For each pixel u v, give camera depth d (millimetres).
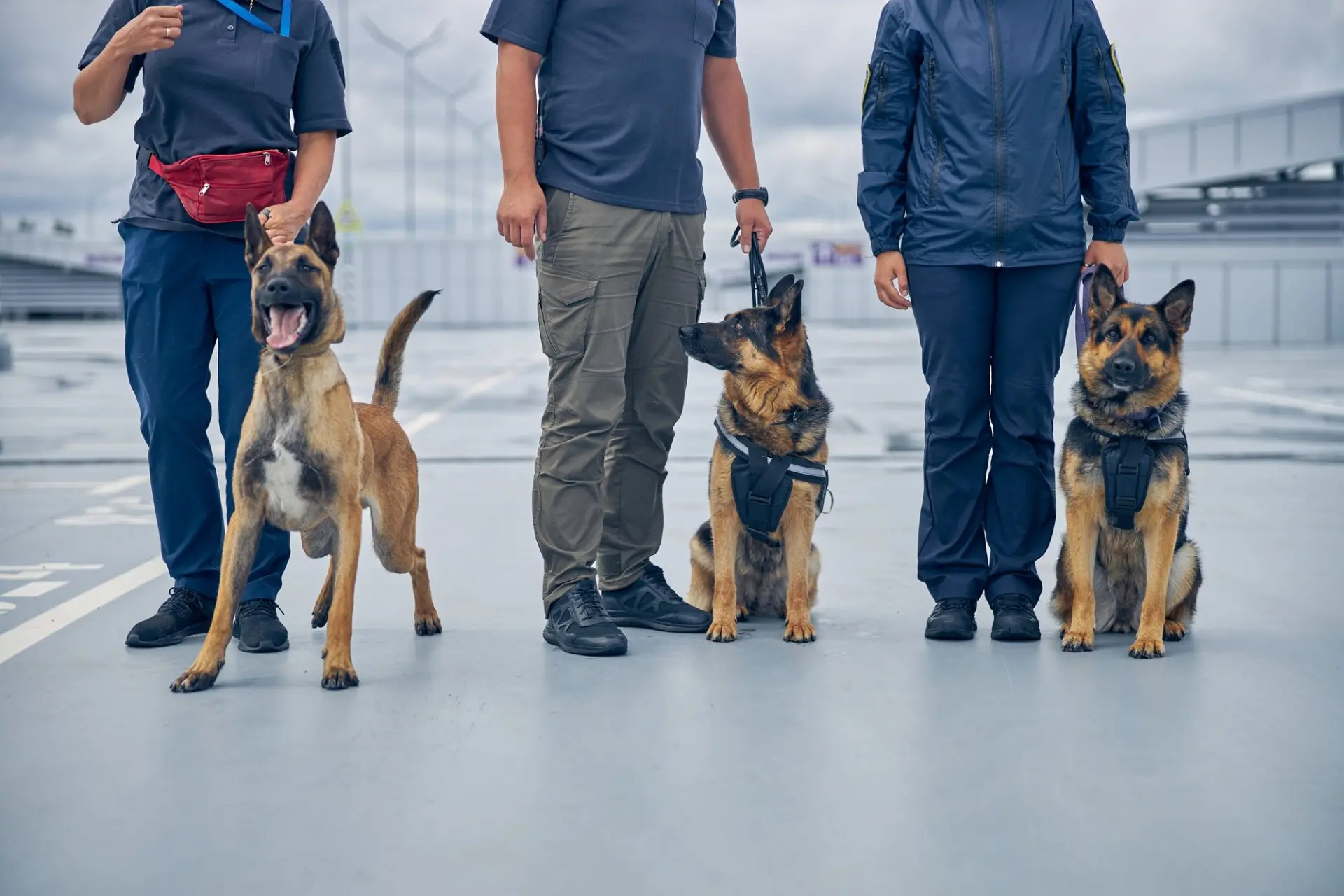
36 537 5414
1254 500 6375
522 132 3598
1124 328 3430
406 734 2713
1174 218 32406
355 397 13461
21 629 3748
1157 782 2383
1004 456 3789
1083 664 3348
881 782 2393
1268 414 11367
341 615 3174
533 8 3566
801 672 3266
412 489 3691
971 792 2336
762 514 3639
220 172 3523
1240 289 29859
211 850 2074
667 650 3541
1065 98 3658
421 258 39375
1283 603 4078
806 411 3672
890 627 3836
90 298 45344
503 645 3594
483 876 1965
